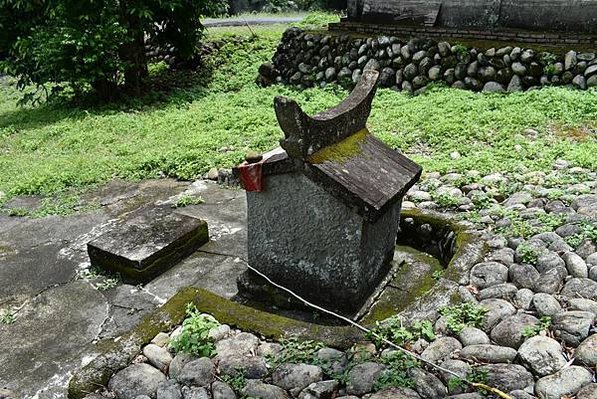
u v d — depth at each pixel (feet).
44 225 14.20
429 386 6.84
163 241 11.69
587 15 23.00
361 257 9.08
